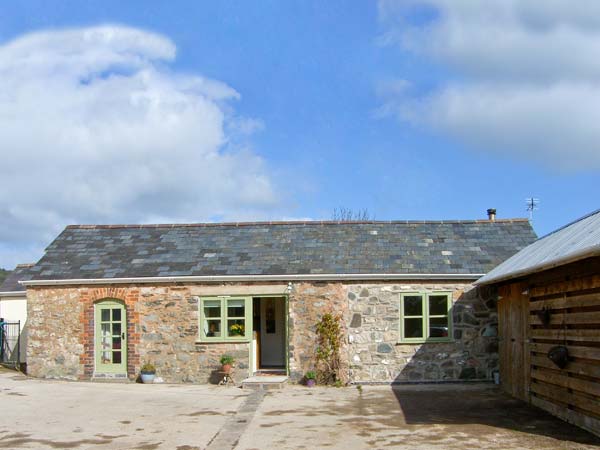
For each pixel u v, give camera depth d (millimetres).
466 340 16391
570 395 10672
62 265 18047
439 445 9391
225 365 16344
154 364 16875
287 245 18156
